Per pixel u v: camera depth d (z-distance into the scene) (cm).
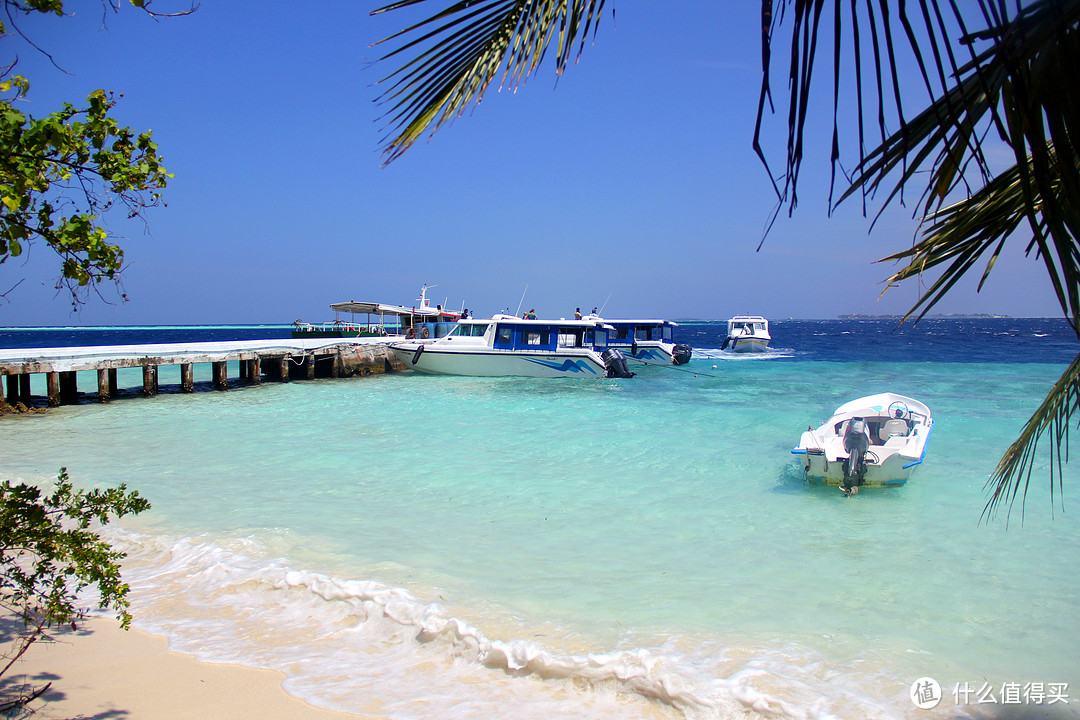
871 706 406
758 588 603
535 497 907
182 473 1034
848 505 871
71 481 970
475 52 254
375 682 432
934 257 228
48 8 254
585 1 247
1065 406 301
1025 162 153
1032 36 142
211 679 432
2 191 275
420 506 861
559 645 477
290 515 811
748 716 398
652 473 1039
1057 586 610
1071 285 160
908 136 159
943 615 548
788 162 145
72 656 457
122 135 310
